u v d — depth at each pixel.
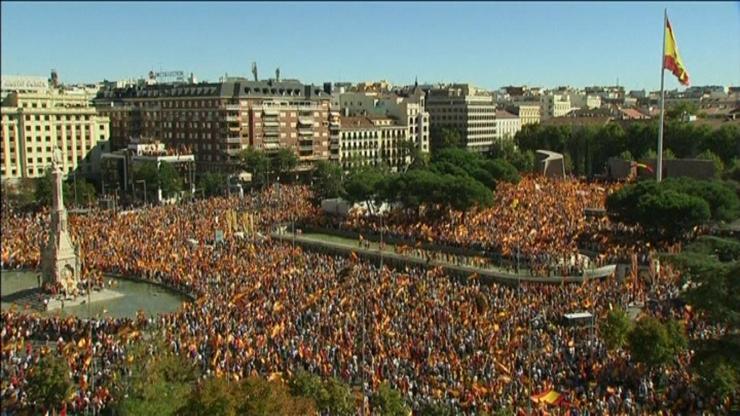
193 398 188.25
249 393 185.75
